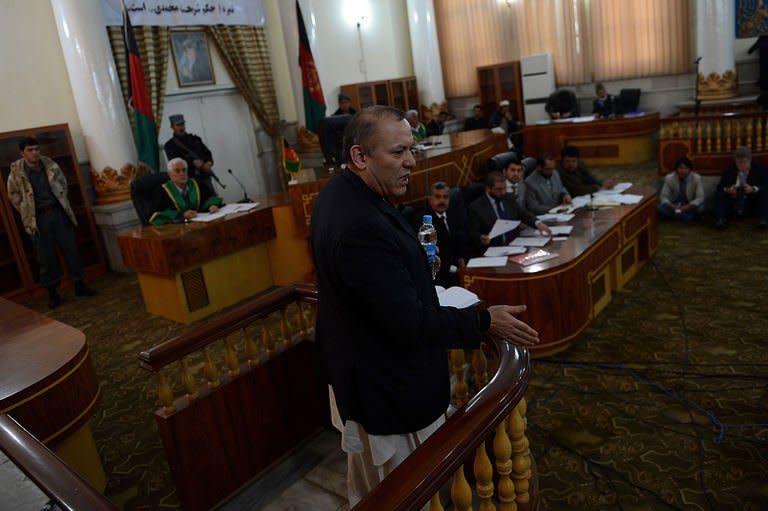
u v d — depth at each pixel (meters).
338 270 1.41
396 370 1.56
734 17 8.81
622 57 10.32
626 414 3.11
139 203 5.36
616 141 9.62
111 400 3.83
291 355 2.76
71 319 5.43
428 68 11.44
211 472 2.46
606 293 4.50
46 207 5.69
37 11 6.46
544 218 4.83
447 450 1.33
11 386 2.23
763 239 5.57
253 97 8.94
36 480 1.19
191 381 2.38
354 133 1.46
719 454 2.71
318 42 9.98
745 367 3.41
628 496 2.52
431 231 2.11
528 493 1.72
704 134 6.72
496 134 7.25
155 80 7.62
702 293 4.52
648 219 5.21
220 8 8.29
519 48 11.29
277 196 6.18
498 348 1.76
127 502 2.77
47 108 6.59
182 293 5.04
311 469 2.67
